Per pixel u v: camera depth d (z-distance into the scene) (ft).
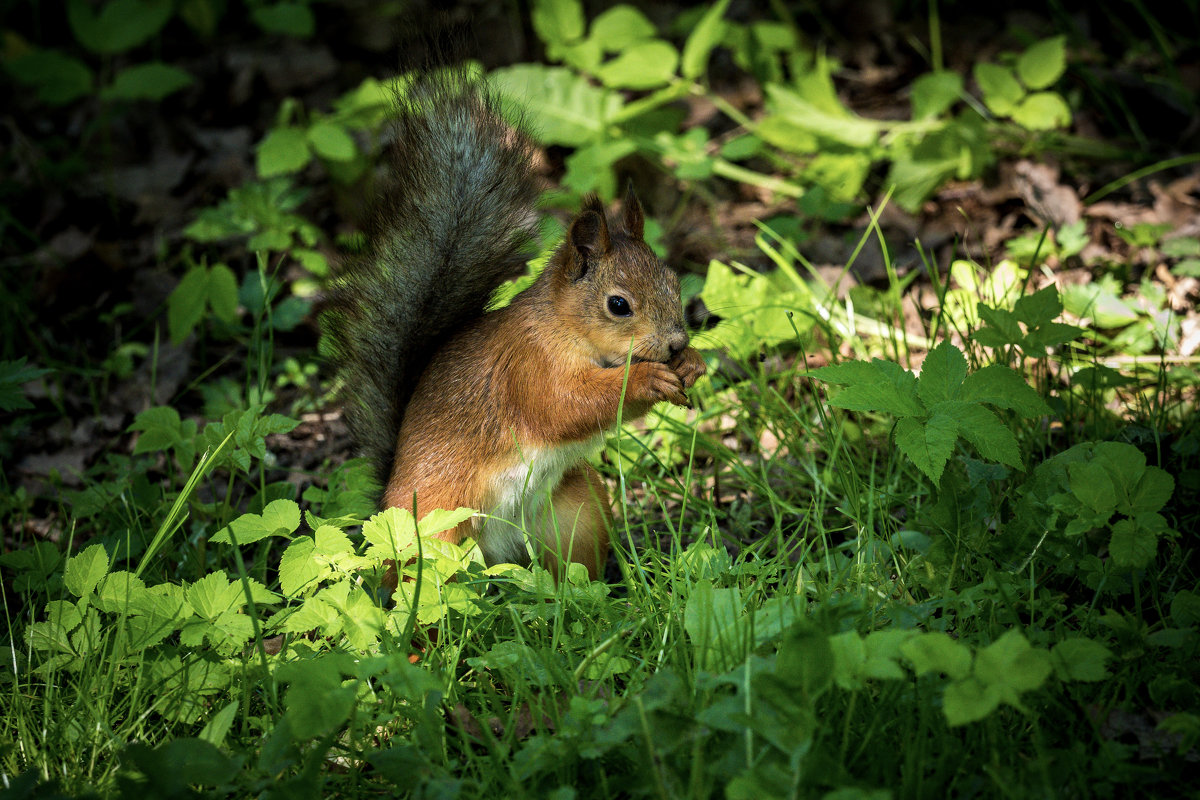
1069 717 16.48
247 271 37.24
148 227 40.24
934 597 19.60
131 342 34.94
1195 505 22.21
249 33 50.96
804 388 29.17
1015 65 41.06
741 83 44.27
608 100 37.76
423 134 23.72
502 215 23.91
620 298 22.34
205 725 17.80
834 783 13.84
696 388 28.35
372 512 23.66
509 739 16.53
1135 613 18.47
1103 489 18.15
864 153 36.42
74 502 24.59
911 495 22.59
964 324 30.01
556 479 23.30
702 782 14.57
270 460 28.30
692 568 19.97
